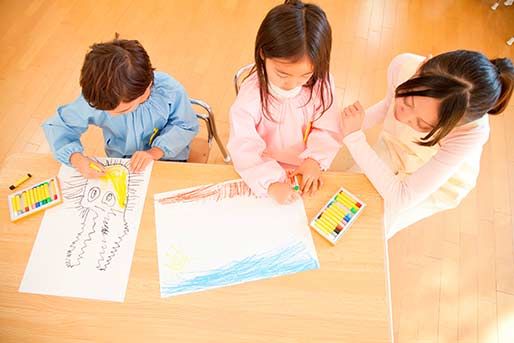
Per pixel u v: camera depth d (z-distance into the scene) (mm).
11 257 831
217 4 2252
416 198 935
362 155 962
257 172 913
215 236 845
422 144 972
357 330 746
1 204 897
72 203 897
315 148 1012
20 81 1979
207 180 928
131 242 843
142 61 889
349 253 820
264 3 2260
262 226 856
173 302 779
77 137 1101
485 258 1565
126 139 1148
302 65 771
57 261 825
